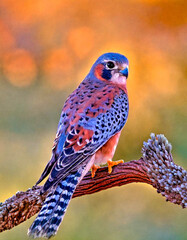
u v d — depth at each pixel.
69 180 8.20
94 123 8.77
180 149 12.27
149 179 7.86
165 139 7.83
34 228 7.77
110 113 9.05
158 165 7.76
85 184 8.38
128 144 12.52
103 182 8.31
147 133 12.52
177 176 7.62
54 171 8.15
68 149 8.43
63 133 8.61
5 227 8.16
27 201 8.11
